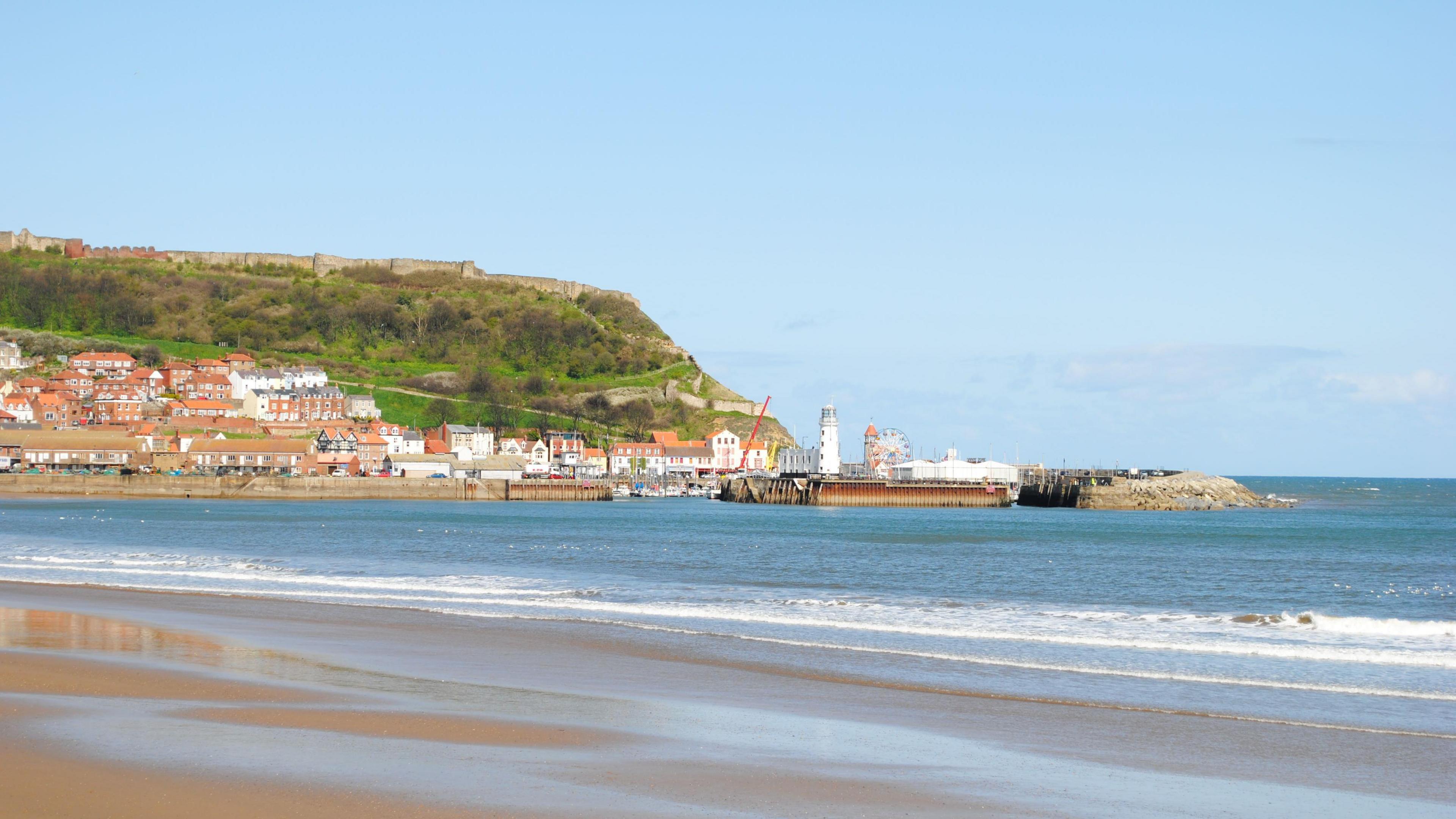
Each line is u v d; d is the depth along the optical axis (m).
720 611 45.72
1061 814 19.84
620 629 40.28
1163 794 21.23
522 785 20.33
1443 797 21.33
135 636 36.84
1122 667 33.91
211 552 76.88
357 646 35.97
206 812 18.25
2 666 30.22
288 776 20.39
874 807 19.83
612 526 130.62
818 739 24.59
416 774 20.83
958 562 78.31
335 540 94.19
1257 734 25.75
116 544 84.50
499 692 28.91
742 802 19.84
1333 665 34.50
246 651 34.34
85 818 17.67
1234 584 64.25
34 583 54.16
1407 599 57.00
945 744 24.45
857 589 57.97
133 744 22.23
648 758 22.56
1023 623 43.31
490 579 59.06
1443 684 31.56
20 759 20.78
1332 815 20.23
